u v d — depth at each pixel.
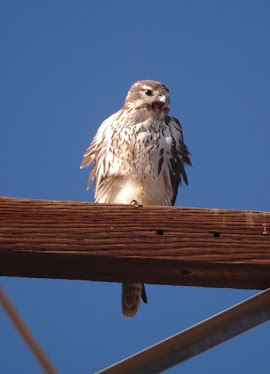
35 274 6.83
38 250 6.46
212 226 6.61
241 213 6.63
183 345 5.58
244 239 6.56
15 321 5.48
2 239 6.48
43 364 5.41
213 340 5.61
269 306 5.65
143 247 6.53
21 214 6.56
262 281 6.78
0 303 5.49
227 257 6.51
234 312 5.64
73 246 6.50
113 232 6.57
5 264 6.65
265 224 6.61
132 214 6.63
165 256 6.51
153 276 6.82
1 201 6.59
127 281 6.93
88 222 6.57
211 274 6.72
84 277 6.87
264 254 6.52
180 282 6.91
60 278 6.89
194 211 6.65
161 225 6.60
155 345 5.57
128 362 5.53
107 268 6.71
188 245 6.55
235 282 6.84
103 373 5.50
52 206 6.61
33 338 5.48
